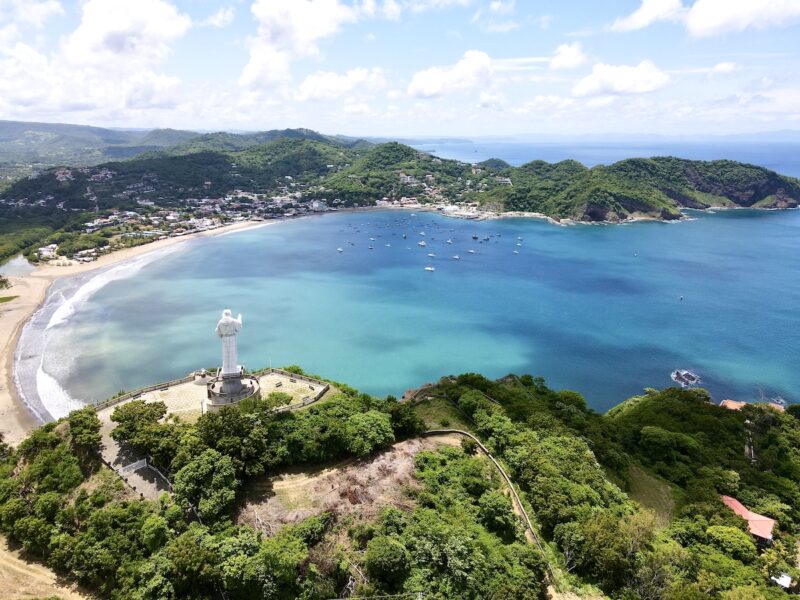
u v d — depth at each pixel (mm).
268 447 65750
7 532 56875
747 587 52688
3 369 127562
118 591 48781
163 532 52719
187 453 62062
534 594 50125
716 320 183125
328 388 89688
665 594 52562
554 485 66375
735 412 107562
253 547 50406
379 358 148125
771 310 193250
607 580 55656
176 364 135375
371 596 48906
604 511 63688
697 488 80938
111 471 64000
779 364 149750
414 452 72625
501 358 151000
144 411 72188
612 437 94250
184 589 47688
